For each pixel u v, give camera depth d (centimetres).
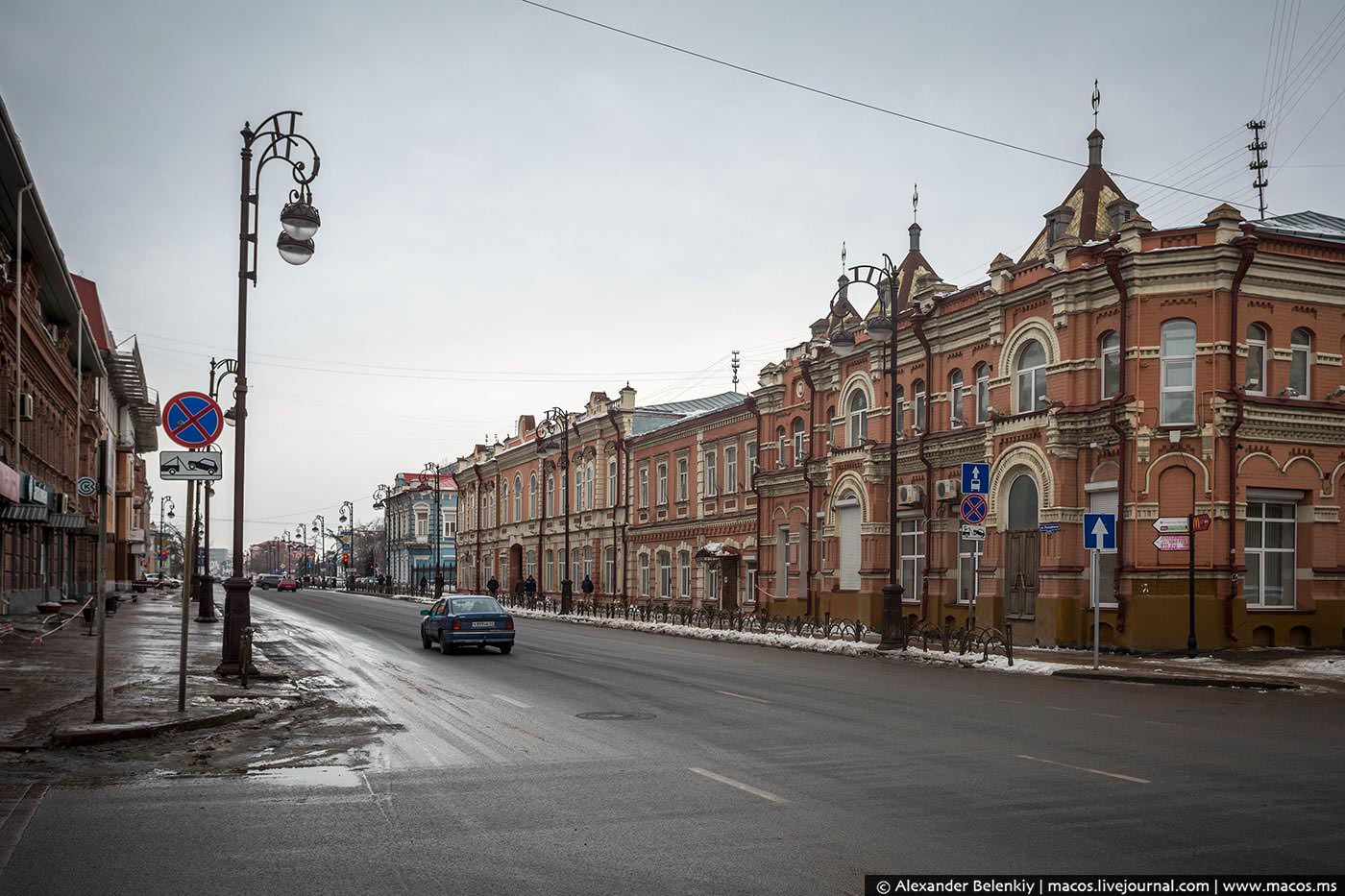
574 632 3669
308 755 1073
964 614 3059
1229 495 2438
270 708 1410
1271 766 1014
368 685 1753
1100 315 2625
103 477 1220
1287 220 3136
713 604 4609
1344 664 2044
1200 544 2427
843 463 3588
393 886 626
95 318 5431
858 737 1199
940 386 3209
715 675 1973
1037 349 2809
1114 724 1318
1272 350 2512
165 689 1541
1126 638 2472
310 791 891
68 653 2081
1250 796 875
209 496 3638
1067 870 657
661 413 5791
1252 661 2214
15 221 2891
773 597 4103
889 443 3369
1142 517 2470
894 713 1421
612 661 2312
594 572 5844
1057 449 2634
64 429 4225
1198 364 2461
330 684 1759
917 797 869
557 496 6500
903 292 4034
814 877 643
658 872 653
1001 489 2856
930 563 3180
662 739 1182
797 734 1220
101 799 859
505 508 7594
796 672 2066
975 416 3053
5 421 2892
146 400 6322
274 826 770
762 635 3169
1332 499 2550
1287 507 2547
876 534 3394
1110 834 747
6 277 2709
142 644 2386
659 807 833
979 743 1153
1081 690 1773
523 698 1572
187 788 902
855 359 3606
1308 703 1576
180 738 1177
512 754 1080
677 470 5050
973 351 3061
